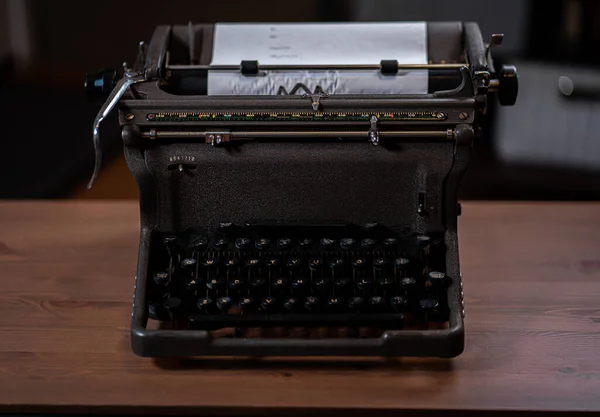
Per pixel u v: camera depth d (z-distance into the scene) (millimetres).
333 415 1070
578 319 1188
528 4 1496
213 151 1159
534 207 1438
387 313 1143
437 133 1137
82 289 1246
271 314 1146
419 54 1245
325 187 1170
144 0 1497
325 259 1188
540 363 1121
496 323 1182
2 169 1575
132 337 1110
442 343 1098
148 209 1176
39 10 1501
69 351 1144
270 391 1087
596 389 1085
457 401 1071
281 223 1178
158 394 1084
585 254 1312
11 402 1071
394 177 1162
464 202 1456
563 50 1515
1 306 1214
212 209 1178
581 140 1556
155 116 1143
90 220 1403
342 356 1122
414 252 1178
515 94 1199
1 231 1371
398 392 1085
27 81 1536
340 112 1140
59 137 1563
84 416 1079
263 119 1142
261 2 1501
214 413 1072
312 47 1254
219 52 1252
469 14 1508
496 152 1583
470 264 1292
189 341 1103
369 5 1505
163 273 1150
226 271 1185
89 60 1526
